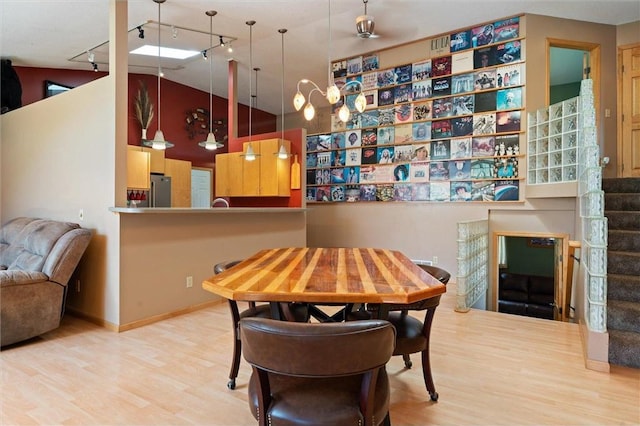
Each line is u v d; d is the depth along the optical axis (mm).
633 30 5199
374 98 6164
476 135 5281
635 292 3004
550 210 4820
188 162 7352
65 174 4066
